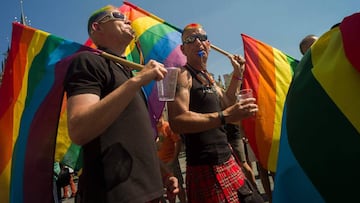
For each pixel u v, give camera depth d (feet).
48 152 6.14
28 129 6.61
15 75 7.16
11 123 6.95
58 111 6.34
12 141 6.84
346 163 3.61
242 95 8.02
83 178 5.50
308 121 4.02
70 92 5.29
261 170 14.75
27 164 6.35
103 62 5.78
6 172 6.71
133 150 5.43
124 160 5.28
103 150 5.29
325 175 3.74
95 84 5.39
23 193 6.27
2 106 7.09
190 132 8.06
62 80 6.50
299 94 4.27
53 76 6.68
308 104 4.08
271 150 10.35
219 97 9.61
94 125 4.89
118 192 5.08
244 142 16.52
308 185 3.89
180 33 13.15
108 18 6.68
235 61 10.35
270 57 12.07
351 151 3.59
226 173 8.25
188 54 9.09
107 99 4.96
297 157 4.06
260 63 11.89
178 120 8.11
